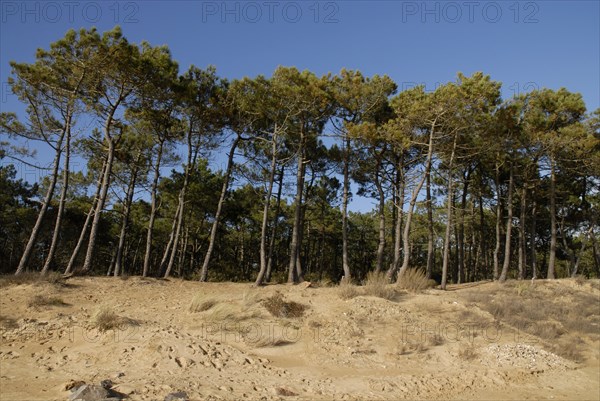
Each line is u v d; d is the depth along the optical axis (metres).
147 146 24.91
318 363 10.48
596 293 21.55
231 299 15.17
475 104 20.53
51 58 19.08
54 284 16.09
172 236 24.80
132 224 34.75
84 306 13.95
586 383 10.66
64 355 9.05
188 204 31.16
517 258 42.94
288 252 39.88
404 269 20.41
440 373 10.52
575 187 30.42
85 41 18.19
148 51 20.47
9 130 19.48
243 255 42.22
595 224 30.98
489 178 31.34
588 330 15.23
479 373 10.67
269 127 25.27
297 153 23.23
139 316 12.76
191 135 24.42
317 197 32.88
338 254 46.50
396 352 11.62
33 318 11.68
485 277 34.12
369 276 20.06
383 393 8.90
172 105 22.47
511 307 16.78
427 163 21.25
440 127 22.61
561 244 35.97
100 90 20.39
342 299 16.03
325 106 22.53
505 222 35.69
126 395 6.84
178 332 10.50
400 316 14.58
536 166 27.83
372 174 27.58
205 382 8.04
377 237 42.16
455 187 28.31
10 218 31.36
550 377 10.84
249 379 8.70
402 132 22.33
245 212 34.00
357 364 10.66
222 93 23.41
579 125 23.73
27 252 18.28
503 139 24.45
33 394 6.79
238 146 26.47
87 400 6.29
